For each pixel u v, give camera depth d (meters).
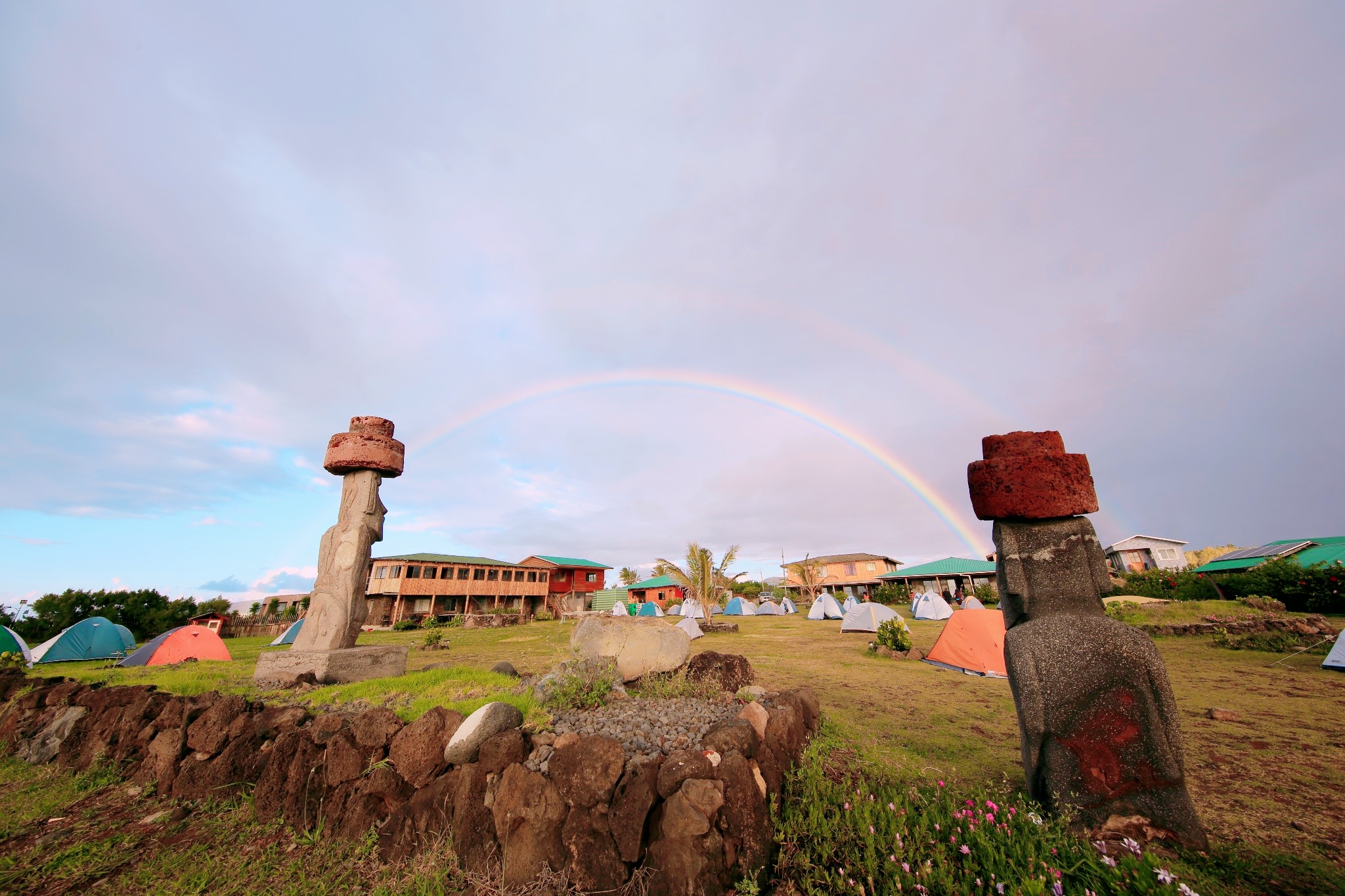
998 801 3.58
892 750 5.14
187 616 28.78
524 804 3.19
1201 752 5.01
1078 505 3.77
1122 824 3.25
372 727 3.87
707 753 3.17
